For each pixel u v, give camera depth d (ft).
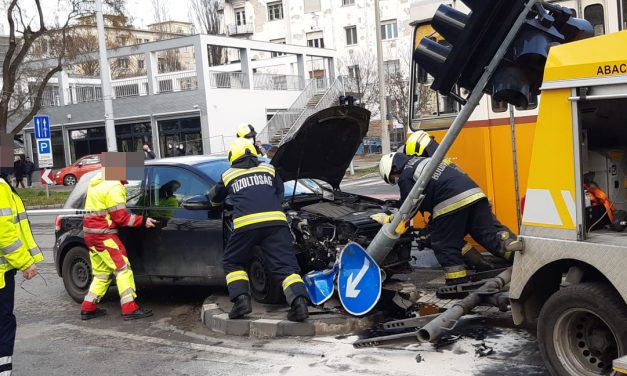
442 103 27.84
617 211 15.01
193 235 23.49
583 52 13.84
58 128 134.41
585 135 14.78
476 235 20.68
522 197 25.03
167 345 20.45
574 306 13.89
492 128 25.75
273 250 20.33
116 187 23.39
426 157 20.71
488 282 17.49
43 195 90.43
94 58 107.76
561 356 14.33
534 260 14.89
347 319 19.84
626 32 13.26
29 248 17.72
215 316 21.59
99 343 21.30
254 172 20.65
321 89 136.77
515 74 16.14
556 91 14.30
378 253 19.33
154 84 119.44
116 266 23.63
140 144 124.57
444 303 20.90
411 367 16.43
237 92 119.03
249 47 122.01
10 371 16.97
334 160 23.77
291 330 19.85
